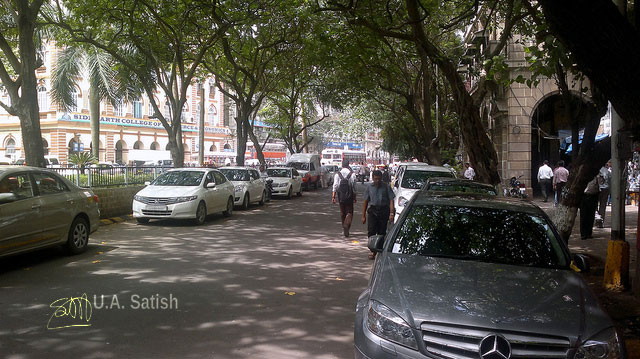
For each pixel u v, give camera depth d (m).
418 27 10.58
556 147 25.59
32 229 7.69
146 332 4.97
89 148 49.56
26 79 11.47
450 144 31.36
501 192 11.56
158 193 13.28
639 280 6.62
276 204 21.39
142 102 54.59
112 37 18.50
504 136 23.20
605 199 14.17
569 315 3.48
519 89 22.19
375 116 34.69
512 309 3.49
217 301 6.11
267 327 5.21
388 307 3.56
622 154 7.42
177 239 10.95
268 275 7.59
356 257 9.30
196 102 59.94
